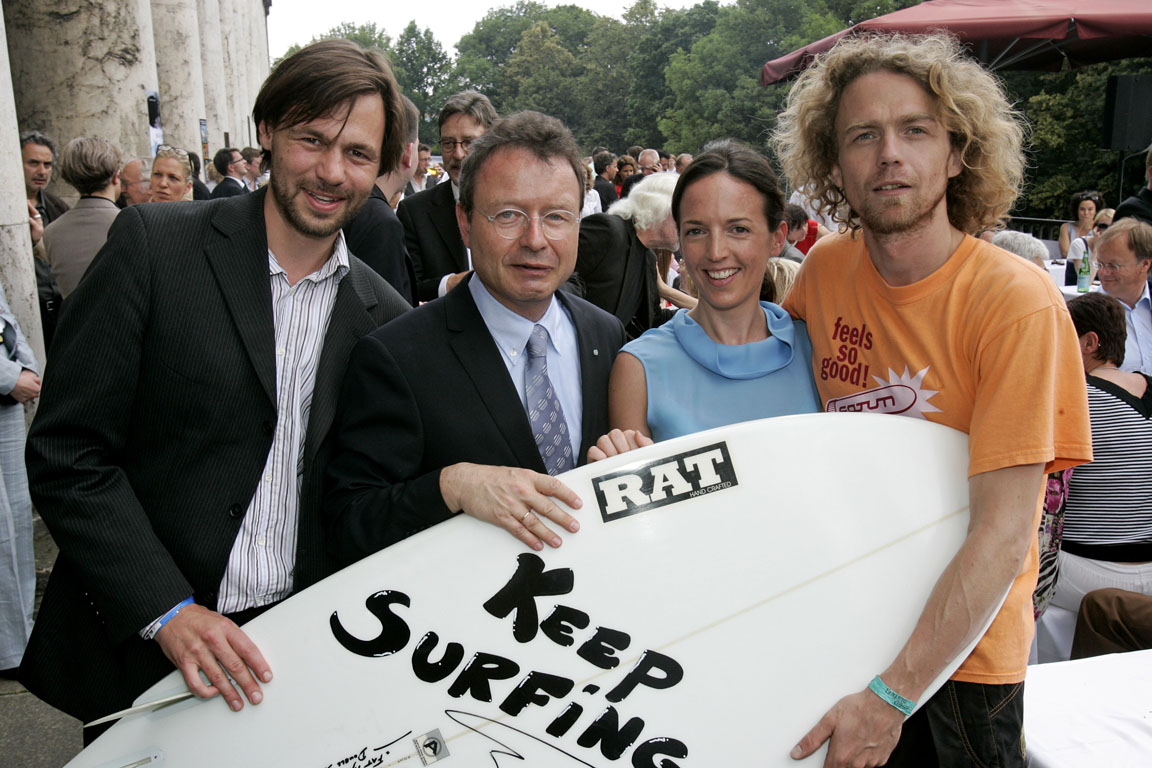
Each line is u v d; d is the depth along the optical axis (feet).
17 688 9.35
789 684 4.58
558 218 4.83
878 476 4.82
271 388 4.99
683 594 4.67
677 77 196.95
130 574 4.64
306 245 5.19
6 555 9.14
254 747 4.56
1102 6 19.22
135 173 17.92
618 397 5.56
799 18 182.50
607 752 4.50
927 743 5.12
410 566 4.72
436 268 10.31
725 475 4.82
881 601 4.67
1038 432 4.27
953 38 5.04
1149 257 13.17
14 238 11.98
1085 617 8.22
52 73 19.85
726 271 5.32
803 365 5.68
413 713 4.57
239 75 73.82
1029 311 4.41
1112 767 5.63
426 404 4.90
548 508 4.59
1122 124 24.21
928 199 4.75
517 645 4.61
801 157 5.61
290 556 5.24
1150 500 8.67
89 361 4.69
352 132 4.86
